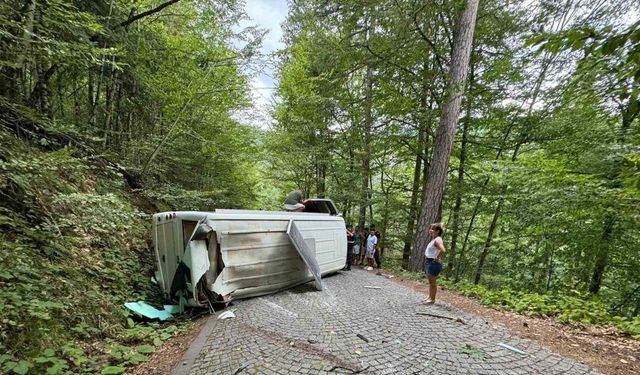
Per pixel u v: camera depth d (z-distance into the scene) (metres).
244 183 18.62
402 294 7.16
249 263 6.28
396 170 18.28
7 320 3.02
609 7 8.82
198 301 5.34
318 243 8.55
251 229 6.42
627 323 5.35
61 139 6.95
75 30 6.48
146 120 11.77
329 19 11.45
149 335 4.40
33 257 4.05
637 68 2.10
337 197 16.16
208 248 5.70
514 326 5.13
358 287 7.80
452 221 13.89
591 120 9.02
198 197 10.68
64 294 4.18
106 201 4.89
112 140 10.53
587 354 4.12
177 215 5.88
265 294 6.60
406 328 4.66
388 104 12.96
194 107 11.73
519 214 9.78
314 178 18.89
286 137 16.09
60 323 3.68
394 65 11.67
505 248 11.88
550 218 8.79
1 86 5.91
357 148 16.11
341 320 4.97
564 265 10.95
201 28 11.31
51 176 4.68
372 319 5.05
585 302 6.35
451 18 11.05
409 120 13.36
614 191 6.35
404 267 15.51
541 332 4.90
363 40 11.36
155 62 10.63
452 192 13.07
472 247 13.67
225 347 3.84
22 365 2.73
